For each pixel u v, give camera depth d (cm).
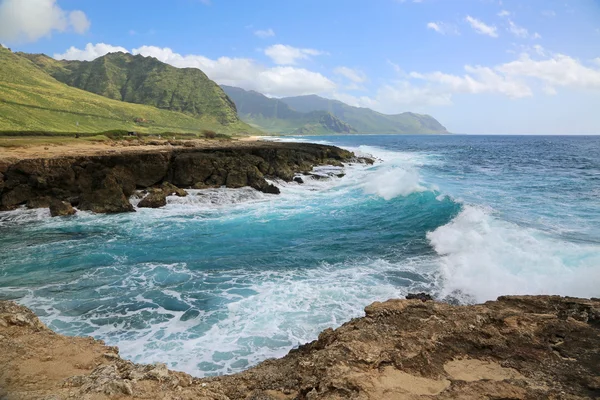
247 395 649
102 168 2738
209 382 684
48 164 2570
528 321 813
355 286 1287
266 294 1247
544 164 4962
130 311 1146
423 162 5588
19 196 2512
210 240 1873
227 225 2162
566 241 1457
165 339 984
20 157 2725
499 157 6462
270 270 1467
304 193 3162
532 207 2134
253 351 921
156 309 1157
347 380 601
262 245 1786
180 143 5753
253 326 1042
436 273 1370
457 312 860
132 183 2791
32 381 611
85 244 1816
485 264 1301
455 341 745
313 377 646
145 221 2270
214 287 1315
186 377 665
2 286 1324
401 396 574
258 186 3100
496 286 1172
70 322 1080
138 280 1383
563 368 651
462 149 9481
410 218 2148
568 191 2706
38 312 1138
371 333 763
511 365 668
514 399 571
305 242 1816
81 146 4366
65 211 2402
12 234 1988
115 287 1321
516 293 1127
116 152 3259
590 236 1539
